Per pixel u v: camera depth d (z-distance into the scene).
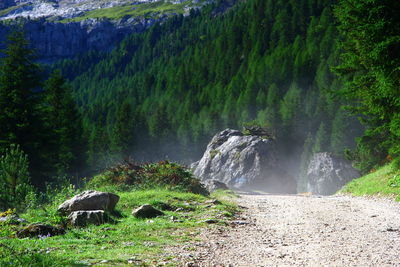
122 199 13.56
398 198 14.48
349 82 18.88
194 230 9.04
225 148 48.66
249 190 41.78
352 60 19.33
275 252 6.82
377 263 5.89
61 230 8.25
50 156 37.22
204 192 18.66
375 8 14.18
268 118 90.06
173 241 7.70
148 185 17.45
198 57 170.12
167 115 112.62
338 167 63.28
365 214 11.49
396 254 6.44
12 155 16.66
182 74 155.50
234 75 146.75
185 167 19.73
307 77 114.38
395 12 14.11
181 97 148.75
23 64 33.34
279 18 147.75
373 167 27.03
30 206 13.53
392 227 9.07
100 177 18.48
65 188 15.05
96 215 9.56
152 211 10.97
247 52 151.88
